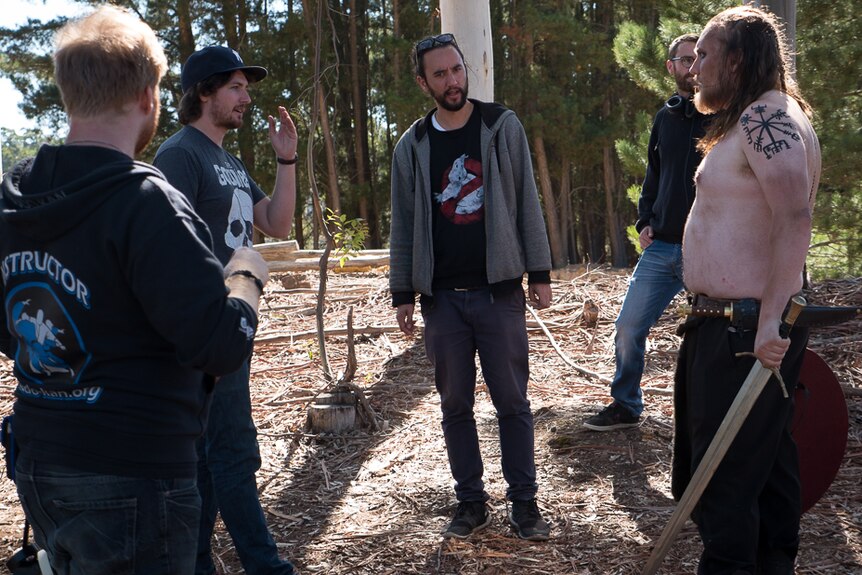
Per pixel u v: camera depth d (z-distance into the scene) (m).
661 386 5.41
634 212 33.62
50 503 1.89
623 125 29.09
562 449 4.50
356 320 7.53
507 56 31.44
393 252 3.80
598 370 5.92
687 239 2.83
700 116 4.31
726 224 2.70
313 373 6.14
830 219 11.67
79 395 1.88
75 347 1.88
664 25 10.02
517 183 3.64
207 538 3.25
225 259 3.10
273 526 3.83
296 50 28.25
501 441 3.69
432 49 3.50
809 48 9.85
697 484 2.68
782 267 2.49
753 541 2.76
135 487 1.88
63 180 1.92
